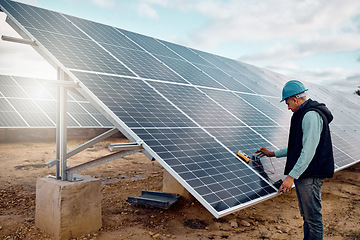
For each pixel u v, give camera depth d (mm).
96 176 11047
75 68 5887
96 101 5297
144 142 4832
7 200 7730
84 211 5727
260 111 9219
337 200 8844
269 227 6516
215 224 6578
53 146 17703
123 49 8398
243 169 5426
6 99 18031
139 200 7434
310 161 3910
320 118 3984
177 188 7938
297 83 4320
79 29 8008
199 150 5402
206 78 9688
